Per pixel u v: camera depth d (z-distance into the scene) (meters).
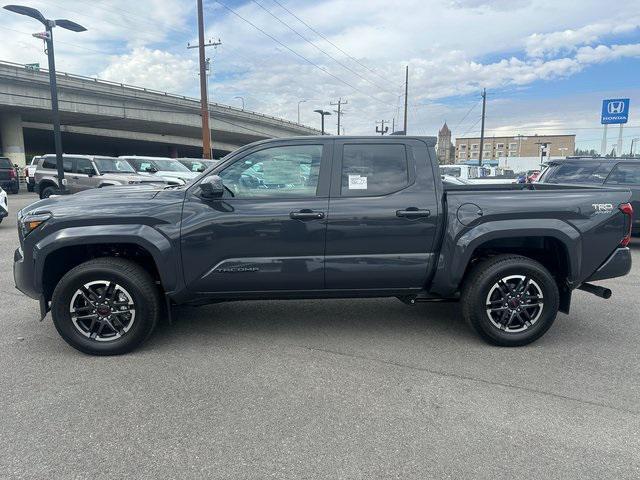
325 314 5.24
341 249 4.17
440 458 2.70
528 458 2.70
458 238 4.18
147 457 2.71
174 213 4.06
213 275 4.14
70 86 36.25
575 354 4.16
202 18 28.25
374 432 2.96
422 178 4.25
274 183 4.20
